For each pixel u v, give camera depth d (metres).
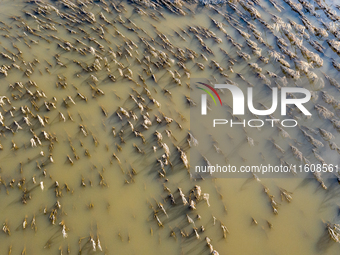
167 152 5.73
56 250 4.48
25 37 8.23
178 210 4.98
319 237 4.67
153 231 4.74
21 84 6.89
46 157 5.61
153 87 7.10
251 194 5.21
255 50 8.03
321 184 5.28
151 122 6.29
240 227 4.81
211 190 5.26
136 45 8.17
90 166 5.54
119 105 6.64
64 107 6.54
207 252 4.51
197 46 8.27
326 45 8.27
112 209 4.98
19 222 4.74
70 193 5.13
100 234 4.68
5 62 7.45
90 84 7.07
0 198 5.02
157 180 5.38
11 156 5.60
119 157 5.71
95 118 6.37
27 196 5.04
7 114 6.26
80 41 8.20
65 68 7.45
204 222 4.85
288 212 4.98
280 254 4.52
